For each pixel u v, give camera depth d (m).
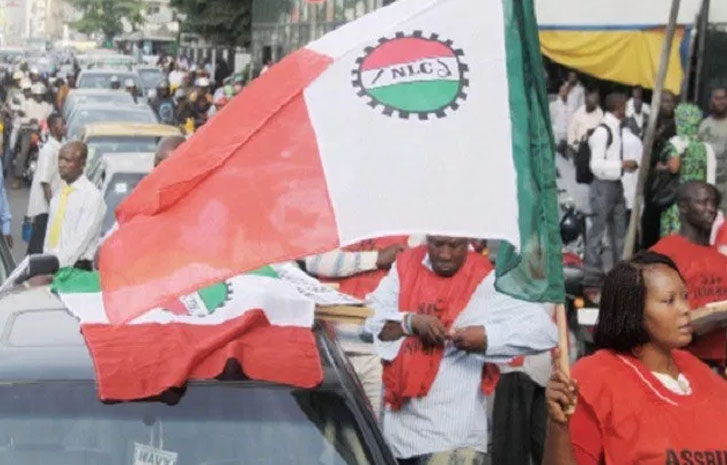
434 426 6.73
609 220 16.31
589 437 5.18
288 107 5.59
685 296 5.21
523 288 5.66
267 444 5.14
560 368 5.24
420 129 5.63
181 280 5.40
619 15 22.09
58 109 39.53
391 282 6.92
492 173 5.66
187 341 5.47
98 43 127.38
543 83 5.75
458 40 5.68
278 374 5.38
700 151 14.16
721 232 8.79
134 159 15.88
